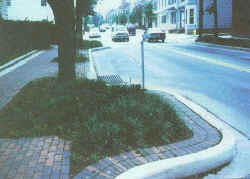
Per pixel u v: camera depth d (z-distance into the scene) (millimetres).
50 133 5805
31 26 24281
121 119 5777
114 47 30047
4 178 4109
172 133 5461
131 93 7867
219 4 47625
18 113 6871
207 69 14516
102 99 7168
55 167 4395
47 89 8672
